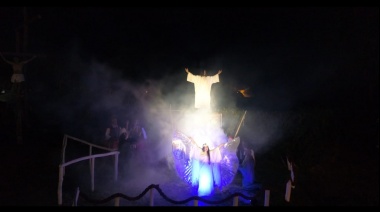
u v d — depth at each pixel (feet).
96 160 48.39
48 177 40.98
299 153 52.70
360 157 53.21
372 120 60.54
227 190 38.34
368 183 44.19
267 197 31.78
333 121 57.36
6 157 47.93
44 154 50.34
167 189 38.60
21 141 54.60
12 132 60.85
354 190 41.65
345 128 58.03
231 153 37.99
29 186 37.83
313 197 38.50
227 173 37.73
